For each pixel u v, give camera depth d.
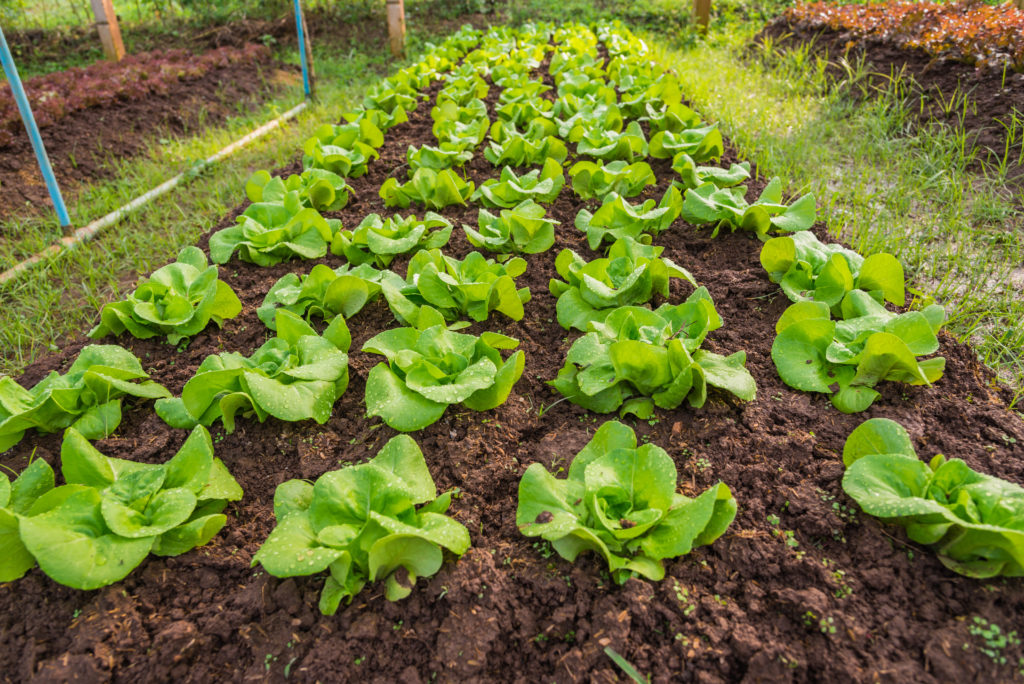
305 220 4.20
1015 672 1.79
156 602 2.20
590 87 6.95
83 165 6.57
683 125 5.77
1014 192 4.54
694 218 4.23
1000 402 2.81
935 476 2.10
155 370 3.28
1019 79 5.60
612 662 1.97
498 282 3.26
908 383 2.80
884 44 7.52
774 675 1.85
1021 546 1.83
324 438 2.79
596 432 2.47
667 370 2.69
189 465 2.43
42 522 2.07
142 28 12.80
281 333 3.11
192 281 3.67
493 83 8.22
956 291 3.60
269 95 9.49
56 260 4.68
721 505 2.18
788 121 6.26
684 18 11.89
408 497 2.21
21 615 2.22
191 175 6.13
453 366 2.80
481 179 5.43
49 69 10.95
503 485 2.57
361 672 2.01
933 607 1.96
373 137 5.93
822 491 2.33
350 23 13.06
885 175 5.08
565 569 2.22
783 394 2.84
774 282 3.63
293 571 1.96
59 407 2.85
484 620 2.09
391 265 4.12
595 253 4.17
